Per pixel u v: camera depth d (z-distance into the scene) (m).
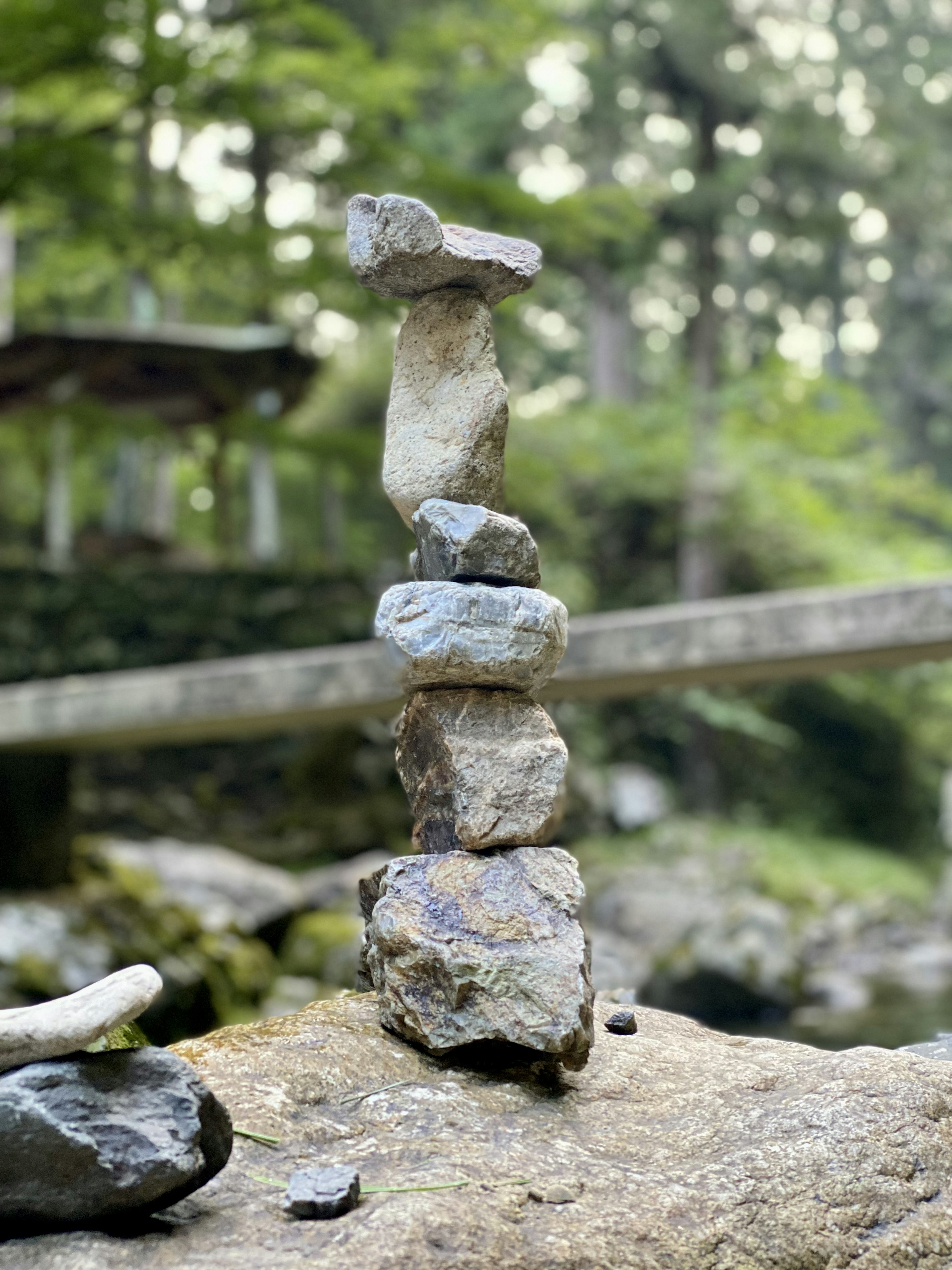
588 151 21.05
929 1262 2.03
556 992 2.30
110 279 23.45
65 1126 1.81
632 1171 2.07
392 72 12.75
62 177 12.07
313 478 23.92
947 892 17.17
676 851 16.58
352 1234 1.80
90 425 16.16
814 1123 2.21
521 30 13.45
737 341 26.83
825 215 20.88
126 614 16.31
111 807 14.77
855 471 20.92
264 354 15.45
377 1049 2.40
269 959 10.44
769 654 6.91
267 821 15.18
